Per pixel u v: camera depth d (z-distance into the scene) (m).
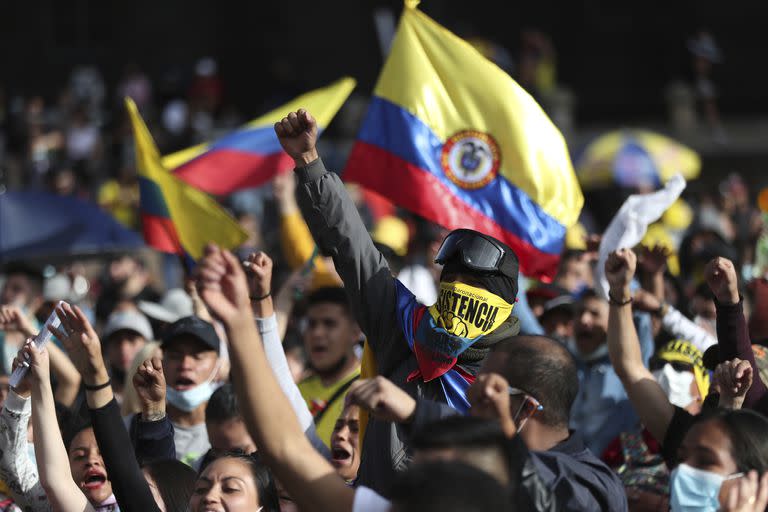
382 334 14.34
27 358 13.94
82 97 77.31
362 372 14.87
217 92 76.19
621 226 18.06
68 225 33.62
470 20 95.00
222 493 13.80
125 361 23.48
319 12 94.12
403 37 19.83
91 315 32.03
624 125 84.88
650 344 19.61
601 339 20.94
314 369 20.64
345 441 16.02
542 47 77.88
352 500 10.37
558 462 11.65
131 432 16.12
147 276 35.62
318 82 94.12
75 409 18.31
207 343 19.12
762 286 18.80
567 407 12.12
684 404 19.06
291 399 13.91
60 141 64.12
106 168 62.53
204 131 66.69
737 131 80.50
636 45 96.75
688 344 19.41
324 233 14.29
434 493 8.59
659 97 96.12
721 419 12.09
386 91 19.78
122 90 77.88
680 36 96.06
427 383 14.03
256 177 27.12
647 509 17.69
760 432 12.02
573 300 23.59
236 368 10.01
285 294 22.22
